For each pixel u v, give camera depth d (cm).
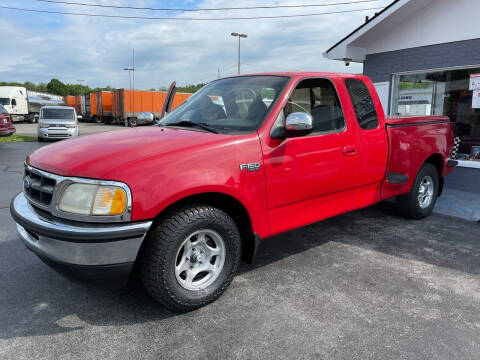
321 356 245
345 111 389
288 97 341
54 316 291
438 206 585
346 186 393
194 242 289
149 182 257
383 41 838
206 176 278
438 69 753
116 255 253
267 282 346
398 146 452
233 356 245
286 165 330
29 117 3809
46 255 261
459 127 758
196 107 384
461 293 328
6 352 248
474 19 686
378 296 322
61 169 264
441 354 248
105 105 3959
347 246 437
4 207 588
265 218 326
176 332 271
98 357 244
